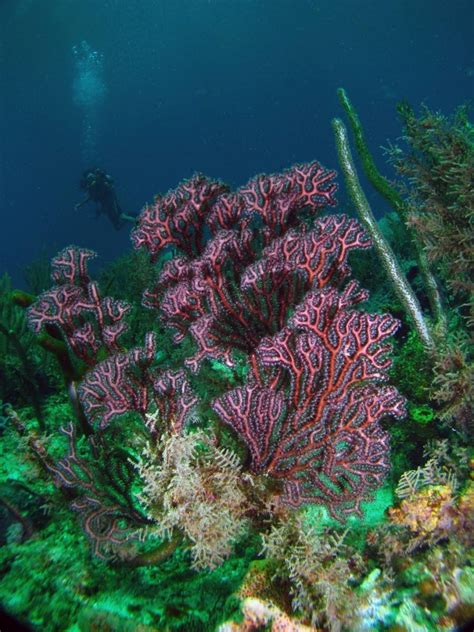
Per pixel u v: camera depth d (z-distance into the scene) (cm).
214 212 302
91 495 233
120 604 220
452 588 202
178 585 234
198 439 237
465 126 365
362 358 218
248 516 242
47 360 476
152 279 540
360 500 221
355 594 208
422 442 305
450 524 229
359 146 384
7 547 266
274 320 281
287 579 214
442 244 347
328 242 260
